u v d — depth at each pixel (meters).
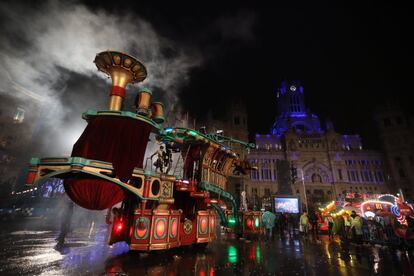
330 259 8.18
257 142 72.12
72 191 5.92
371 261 8.02
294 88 88.81
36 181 5.53
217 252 8.66
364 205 17.70
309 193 62.12
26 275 5.15
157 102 8.24
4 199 20.75
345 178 62.97
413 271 6.65
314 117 79.56
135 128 6.64
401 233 11.40
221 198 11.66
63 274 5.29
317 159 66.69
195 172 9.65
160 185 7.50
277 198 28.72
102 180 6.01
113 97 6.91
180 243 8.05
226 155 11.09
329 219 18.91
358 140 70.25
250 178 62.78
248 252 8.98
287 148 67.81
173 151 10.70
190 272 5.83
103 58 6.89
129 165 6.23
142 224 7.07
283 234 17.58
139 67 7.19
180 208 8.78
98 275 5.30
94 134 6.11
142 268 5.98
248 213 14.11
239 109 69.06
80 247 8.61
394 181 60.81
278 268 6.62
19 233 11.84
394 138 64.19
